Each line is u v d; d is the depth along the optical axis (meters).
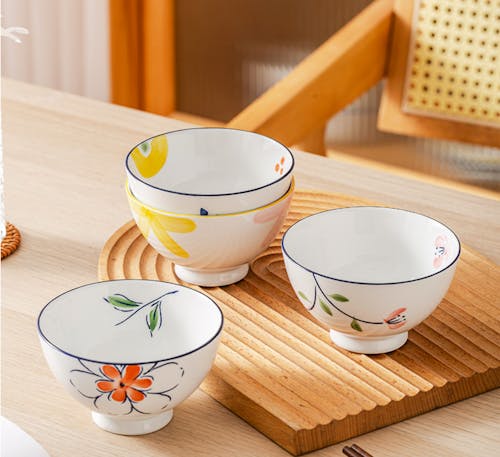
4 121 1.43
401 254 0.93
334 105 1.84
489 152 2.68
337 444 0.75
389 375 0.81
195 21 3.14
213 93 3.20
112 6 3.09
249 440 0.76
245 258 0.95
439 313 0.92
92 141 1.37
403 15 1.88
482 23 1.80
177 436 0.76
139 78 3.27
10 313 0.93
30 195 1.20
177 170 1.06
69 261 1.04
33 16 2.89
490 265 1.02
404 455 0.74
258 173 1.06
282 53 2.99
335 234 0.93
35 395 0.80
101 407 0.72
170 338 0.81
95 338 0.81
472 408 0.81
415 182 1.27
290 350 0.85
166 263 1.02
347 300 0.80
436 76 1.87
